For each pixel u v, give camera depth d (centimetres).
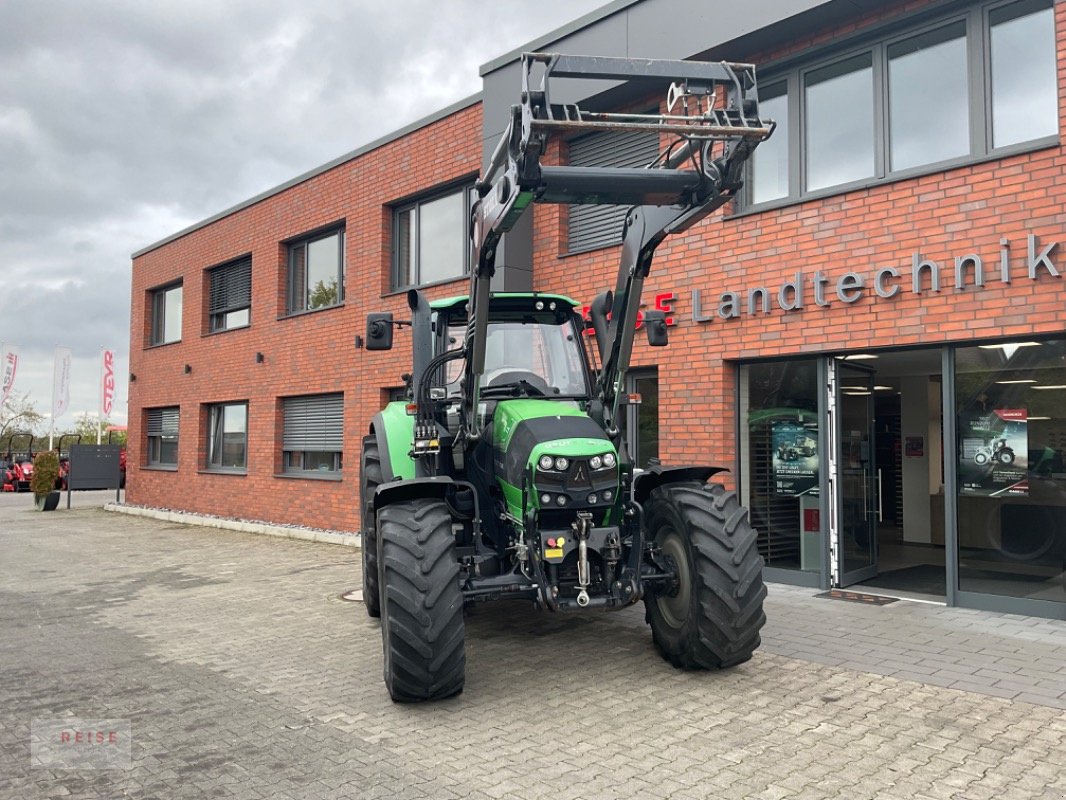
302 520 1362
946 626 625
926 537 1080
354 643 619
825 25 761
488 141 1027
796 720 425
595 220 971
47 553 1185
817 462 782
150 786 361
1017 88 658
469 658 550
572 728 419
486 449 534
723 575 475
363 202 1268
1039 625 623
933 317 681
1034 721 419
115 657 587
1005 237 643
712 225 840
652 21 860
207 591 854
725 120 410
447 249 1153
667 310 870
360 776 367
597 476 475
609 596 472
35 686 518
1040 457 651
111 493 2992
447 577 444
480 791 348
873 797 334
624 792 343
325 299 1377
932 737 398
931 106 706
